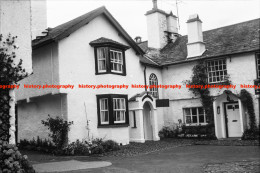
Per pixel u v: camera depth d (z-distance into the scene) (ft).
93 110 49.70
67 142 45.03
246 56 58.85
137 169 30.22
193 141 57.06
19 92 53.21
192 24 65.82
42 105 50.88
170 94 68.80
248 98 57.36
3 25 24.75
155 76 67.97
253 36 61.41
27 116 54.39
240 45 60.49
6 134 23.47
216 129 58.80
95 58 51.06
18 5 25.57
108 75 50.14
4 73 23.97
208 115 61.93
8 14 25.04
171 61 68.18
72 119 46.11
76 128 46.44
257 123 56.95
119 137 50.75
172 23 79.87
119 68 53.83
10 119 23.89
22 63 25.17
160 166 31.65
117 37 56.75
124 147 48.49
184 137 63.82
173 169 29.86
